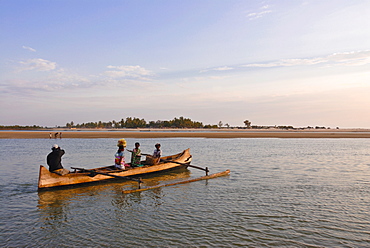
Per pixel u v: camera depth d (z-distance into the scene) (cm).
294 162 2055
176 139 5662
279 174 1559
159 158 1644
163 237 700
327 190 1177
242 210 909
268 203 987
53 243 670
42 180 1150
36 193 1144
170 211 907
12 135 6600
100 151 2942
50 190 1176
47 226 780
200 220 820
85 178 1270
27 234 724
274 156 2466
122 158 1435
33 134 7250
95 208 948
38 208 948
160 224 790
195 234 718
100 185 1315
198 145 3934
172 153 2867
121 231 741
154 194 1136
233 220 818
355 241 680
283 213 878
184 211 905
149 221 815
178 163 1652
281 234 718
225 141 5022
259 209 920
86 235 717
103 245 657
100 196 1110
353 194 1109
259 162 2062
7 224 795
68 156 2455
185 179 1477
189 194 1129
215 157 2392
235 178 1452
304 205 962
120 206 969
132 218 842
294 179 1414
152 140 5284
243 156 2469
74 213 895
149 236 708
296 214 869
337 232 732
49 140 5097
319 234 719
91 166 1894
